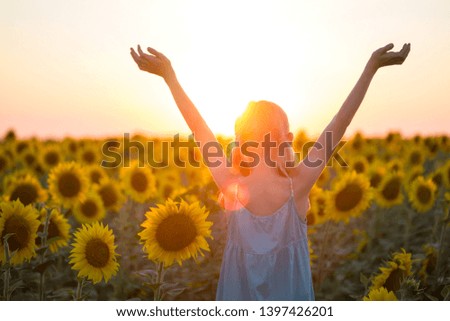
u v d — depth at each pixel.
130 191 10.22
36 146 19.28
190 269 7.41
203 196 6.80
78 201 9.16
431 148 19.70
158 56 3.61
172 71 3.62
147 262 8.46
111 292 7.45
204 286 7.03
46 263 5.86
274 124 3.48
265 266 3.33
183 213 5.03
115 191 10.00
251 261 3.34
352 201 8.40
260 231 3.38
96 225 5.33
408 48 3.43
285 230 3.38
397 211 11.58
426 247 7.73
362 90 3.42
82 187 9.20
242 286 3.41
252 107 3.54
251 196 3.42
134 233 9.01
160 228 5.01
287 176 3.42
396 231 10.77
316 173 3.42
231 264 3.45
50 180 9.12
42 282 5.98
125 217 9.11
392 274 5.39
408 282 5.15
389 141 23.92
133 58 3.62
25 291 6.84
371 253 9.30
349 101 3.41
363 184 8.52
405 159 16.75
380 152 22.30
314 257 8.45
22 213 5.62
